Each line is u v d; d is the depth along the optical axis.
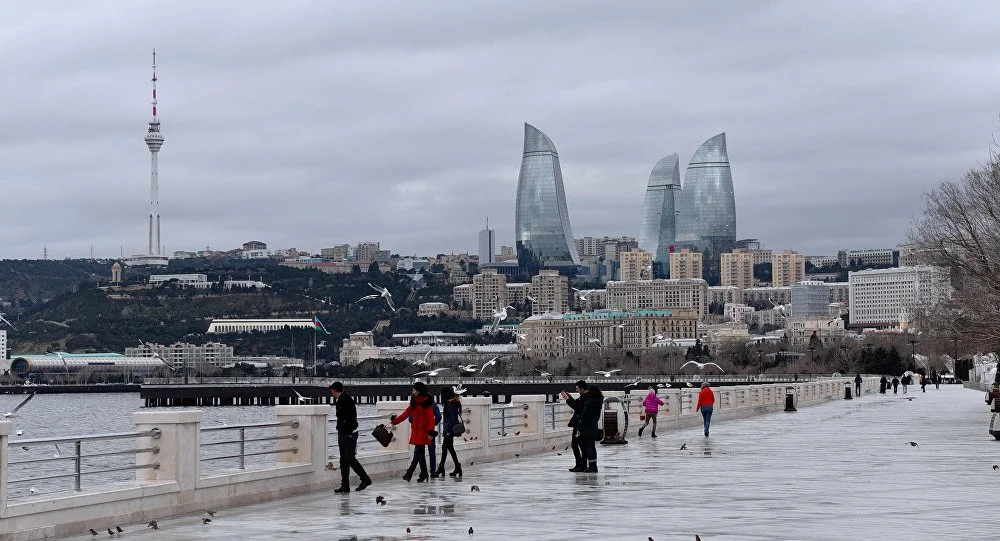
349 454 33.91
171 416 29.25
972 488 33.97
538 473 39.81
